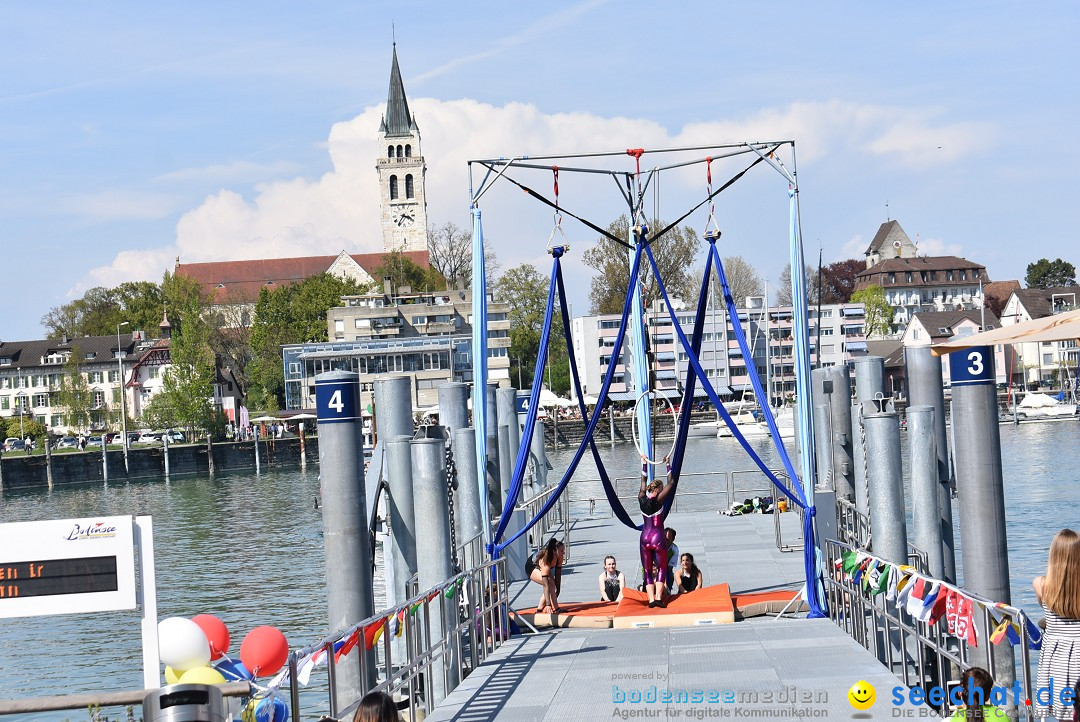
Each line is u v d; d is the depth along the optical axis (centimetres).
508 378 13275
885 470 1589
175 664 1312
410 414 1770
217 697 745
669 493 1755
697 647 1393
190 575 4272
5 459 10075
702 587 1802
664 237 10712
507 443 2566
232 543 5306
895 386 15225
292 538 5366
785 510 2984
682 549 2408
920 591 1166
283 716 1213
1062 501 5119
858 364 2244
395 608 1100
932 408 1620
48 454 10206
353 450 1298
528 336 13875
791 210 1702
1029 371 14300
